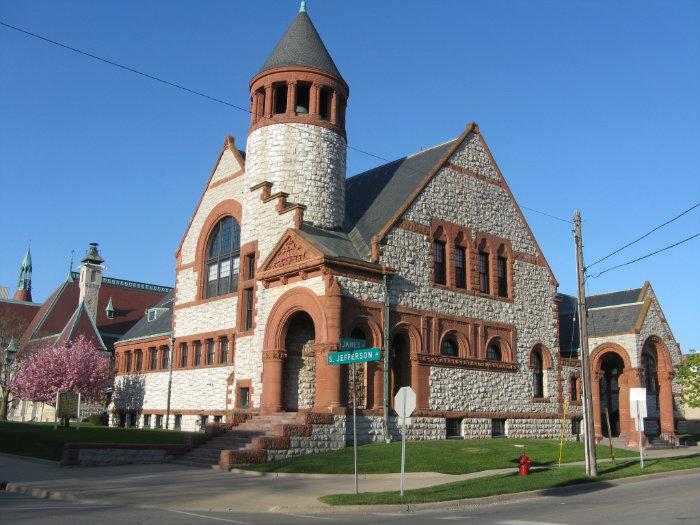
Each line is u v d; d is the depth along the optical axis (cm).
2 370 6562
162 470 2530
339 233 3434
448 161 3706
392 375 3178
